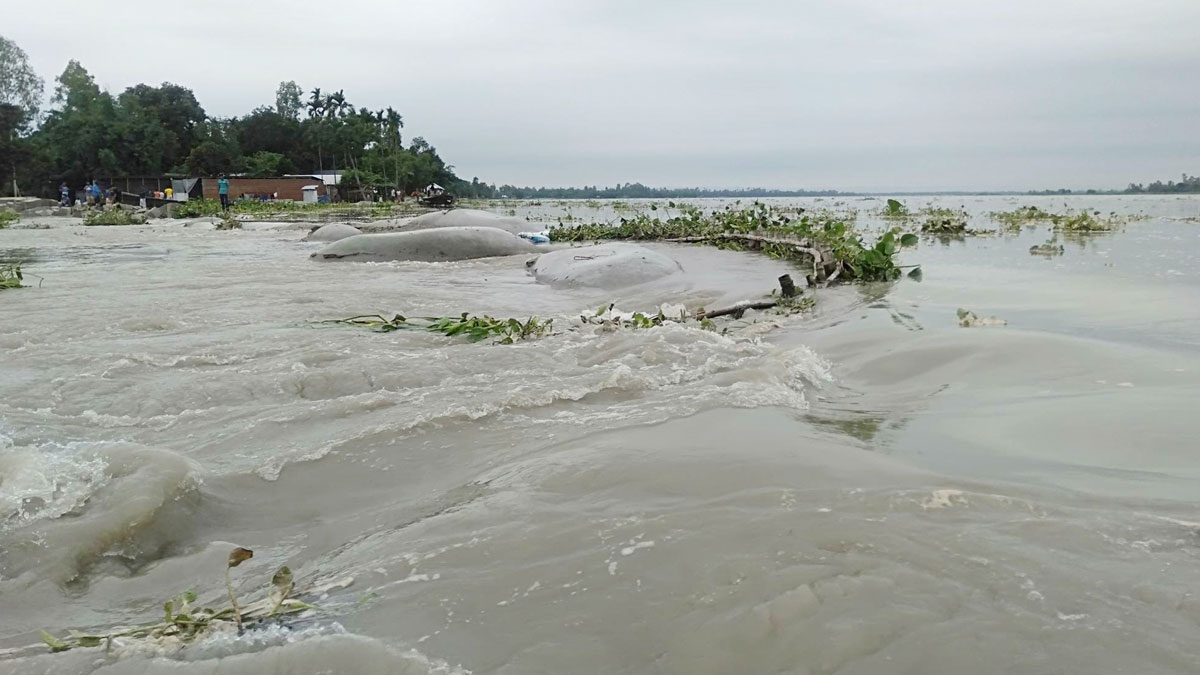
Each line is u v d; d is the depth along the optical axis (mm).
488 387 4234
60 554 2449
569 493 2725
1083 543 2150
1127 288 6965
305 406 3975
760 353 4879
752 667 1715
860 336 5266
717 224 16188
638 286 8867
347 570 2305
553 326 6254
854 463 2846
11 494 2820
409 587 2150
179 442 3521
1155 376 3854
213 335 5855
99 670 1834
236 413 3945
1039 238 13445
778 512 2432
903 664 1677
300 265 11742
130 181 63656
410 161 67188
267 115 75500
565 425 3545
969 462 2885
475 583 2143
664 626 1882
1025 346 4441
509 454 3213
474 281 9672
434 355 5016
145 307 7164
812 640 1771
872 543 2186
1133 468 2760
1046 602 1866
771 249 12336
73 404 4105
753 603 1926
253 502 2920
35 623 2160
